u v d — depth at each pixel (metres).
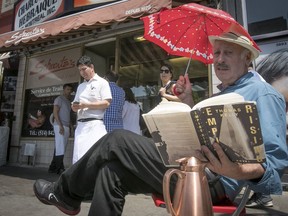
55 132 5.57
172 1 3.88
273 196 3.54
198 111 1.01
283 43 4.10
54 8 6.58
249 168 1.06
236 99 0.97
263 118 1.23
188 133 1.09
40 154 6.50
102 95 3.18
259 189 1.13
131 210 2.97
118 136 1.33
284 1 4.24
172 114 1.08
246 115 0.94
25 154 6.58
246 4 4.47
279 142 1.17
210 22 2.04
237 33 1.56
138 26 5.47
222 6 4.56
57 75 6.59
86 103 3.07
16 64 7.36
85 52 6.25
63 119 5.59
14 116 7.08
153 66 5.34
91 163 1.37
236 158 1.02
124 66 5.68
